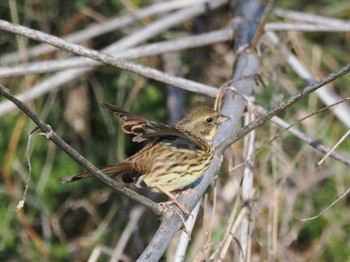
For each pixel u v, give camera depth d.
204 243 8.91
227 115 9.26
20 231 12.78
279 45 11.13
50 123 13.48
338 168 12.45
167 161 8.25
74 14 13.34
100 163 13.52
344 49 13.69
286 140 12.32
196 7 12.42
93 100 13.73
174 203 7.73
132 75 13.02
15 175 12.84
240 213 9.00
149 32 12.14
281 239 11.73
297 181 12.44
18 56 12.73
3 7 13.24
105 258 12.86
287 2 13.71
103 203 13.30
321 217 12.62
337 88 13.23
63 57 13.07
